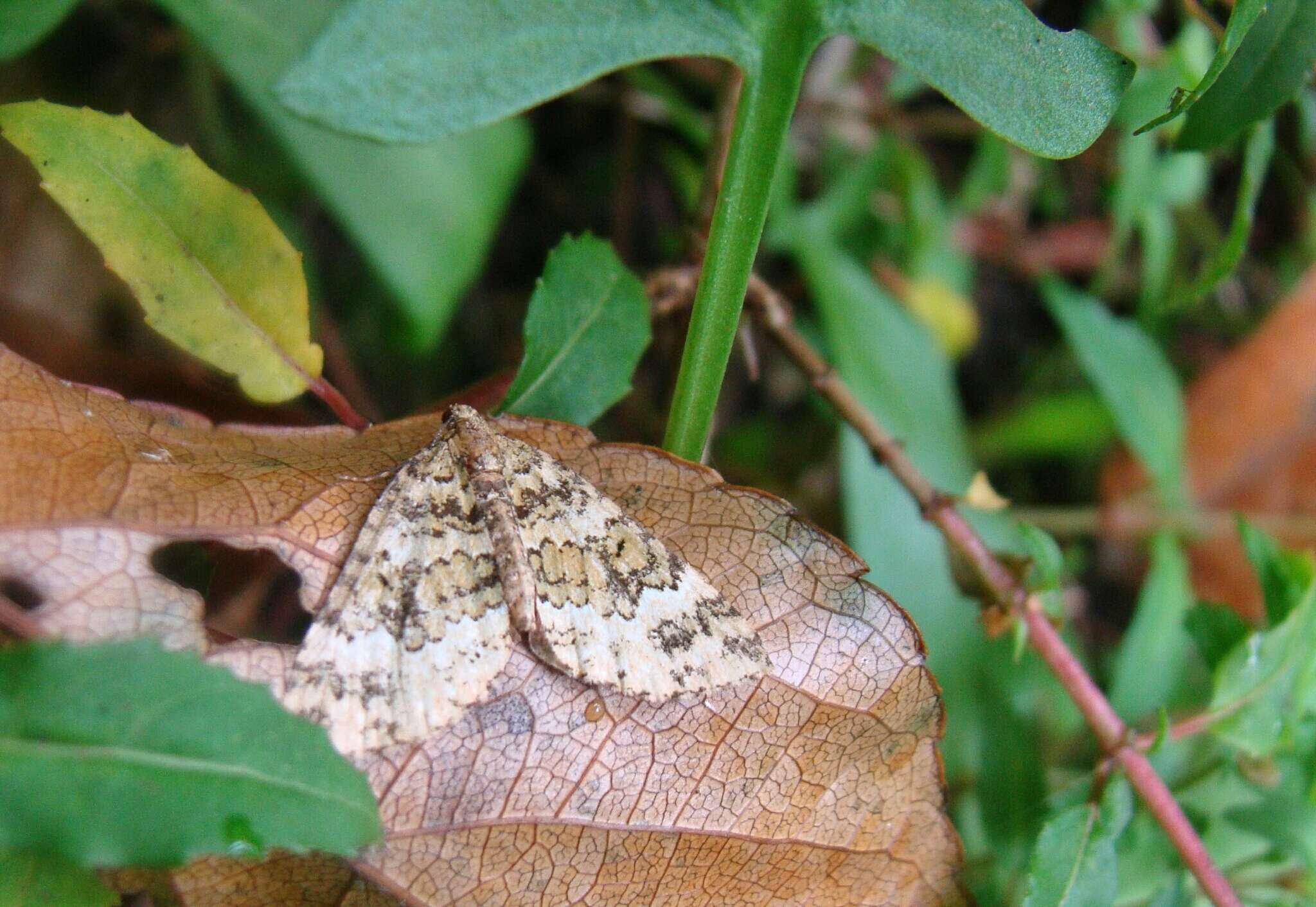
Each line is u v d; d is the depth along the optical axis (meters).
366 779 0.06
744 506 0.07
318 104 0.06
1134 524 0.10
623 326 0.07
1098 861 0.07
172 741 0.06
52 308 0.09
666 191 0.11
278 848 0.06
